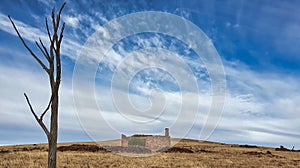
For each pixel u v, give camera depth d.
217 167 20.39
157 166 19.59
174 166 19.86
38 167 17.31
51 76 7.32
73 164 19.16
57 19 7.27
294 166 23.02
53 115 7.26
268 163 24.17
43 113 7.18
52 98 7.29
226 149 40.06
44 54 7.27
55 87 7.30
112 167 18.78
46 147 34.19
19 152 26.28
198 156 27.55
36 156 22.38
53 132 7.23
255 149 43.44
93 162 20.38
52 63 7.32
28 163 18.53
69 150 29.27
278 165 23.34
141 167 18.94
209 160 24.31
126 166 19.17
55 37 7.29
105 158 22.42
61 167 17.86
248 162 24.34
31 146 36.53
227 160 24.78
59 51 7.32
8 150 29.94
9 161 19.28
